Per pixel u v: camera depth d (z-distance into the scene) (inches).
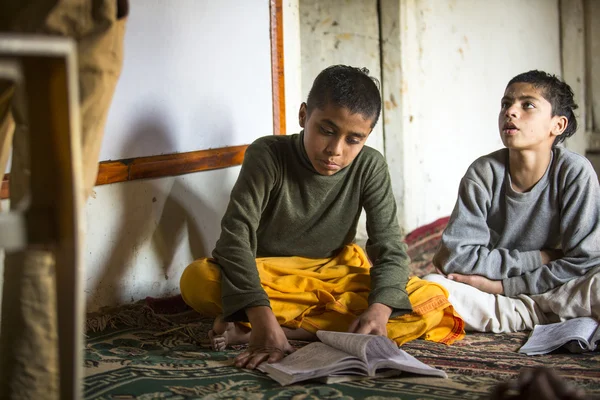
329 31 199.8
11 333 62.3
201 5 134.1
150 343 106.3
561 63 266.2
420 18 202.7
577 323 106.4
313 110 100.1
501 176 122.2
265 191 107.9
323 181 109.4
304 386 85.2
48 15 63.8
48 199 55.6
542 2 255.4
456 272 119.7
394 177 200.5
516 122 116.3
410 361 89.3
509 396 63.0
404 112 198.1
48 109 54.1
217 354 100.3
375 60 198.1
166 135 128.3
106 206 118.8
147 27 124.0
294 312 104.3
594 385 84.4
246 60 145.3
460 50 220.8
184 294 107.6
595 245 115.6
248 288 99.0
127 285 123.3
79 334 55.4
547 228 120.8
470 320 114.7
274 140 111.0
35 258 61.4
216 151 137.6
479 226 121.6
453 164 221.3
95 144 68.0
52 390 62.7
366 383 86.0
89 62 65.3
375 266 108.7
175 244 131.6
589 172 118.3
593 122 266.8
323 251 116.6
